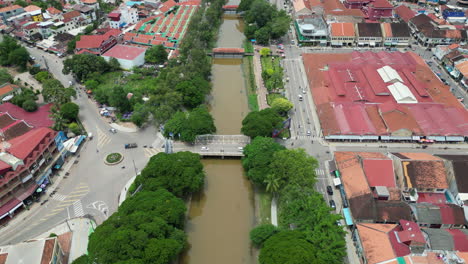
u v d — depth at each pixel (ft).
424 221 412.36
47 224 435.94
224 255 411.95
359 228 395.14
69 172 515.50
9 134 508.94
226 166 542.16
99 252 330.34
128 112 647.15
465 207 425.28
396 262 350.64
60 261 381.60
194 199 487.20
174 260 401.70
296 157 462.60
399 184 468.75
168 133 566.77
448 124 580.71
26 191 458.91
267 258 347.97
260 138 514.27
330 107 625.41
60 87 650.43
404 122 574.97
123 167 524.93
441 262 349.82
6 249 373.61
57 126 567.59
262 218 454.40
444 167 459.32
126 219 367.04
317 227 376.07
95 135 592.60
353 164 473.26
